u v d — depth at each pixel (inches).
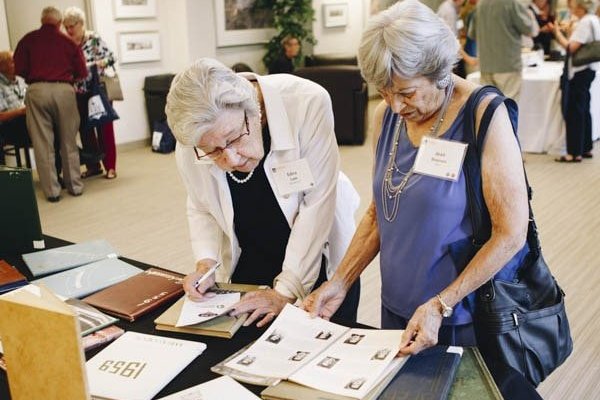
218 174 67.5
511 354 56.7
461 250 55.9
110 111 231.0
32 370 41.0
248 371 50.9
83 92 230.5
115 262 77.2
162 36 303.3
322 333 56.6
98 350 56.7
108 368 52.7
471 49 290.7
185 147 68.0
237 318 59.9
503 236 52.8
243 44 335.9
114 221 190.5
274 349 54.1
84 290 68.7
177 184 232.2
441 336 58.2
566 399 98.4
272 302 63.1
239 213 71.0
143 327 60.7
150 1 292.7
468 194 54.4
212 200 70.7
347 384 47.0
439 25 50.9
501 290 56.1
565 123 238.8
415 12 50.6
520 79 238.8
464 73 292.7
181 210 200.1
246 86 58.1
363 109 285.7
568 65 231.8
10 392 46.7
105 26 277.6
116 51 283.1
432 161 54.9
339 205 76.3
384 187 60.1
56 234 179.3
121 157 280.8
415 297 58.6
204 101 54.1
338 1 394.6
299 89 69.0
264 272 75.6
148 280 69.9
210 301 63.2
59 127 212.4
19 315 40.1
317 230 69.1
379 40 50.6
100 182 237.9
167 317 60.6
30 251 82.7
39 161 209.8
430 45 49.9
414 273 58.2
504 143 52.4
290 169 67.3
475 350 51.7
